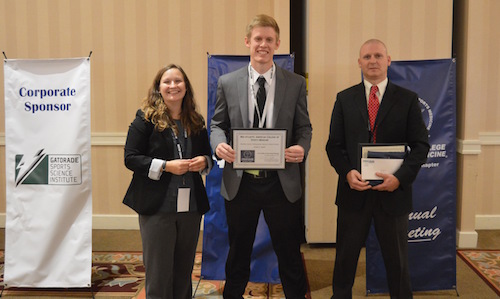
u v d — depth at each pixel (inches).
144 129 112.1
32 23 203.8
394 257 123.1
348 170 120.6
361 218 122.8
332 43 181.5
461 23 188.2
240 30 202.1
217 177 159.0
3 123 210.5
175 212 111.2
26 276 145.3
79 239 144.6
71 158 142.4
